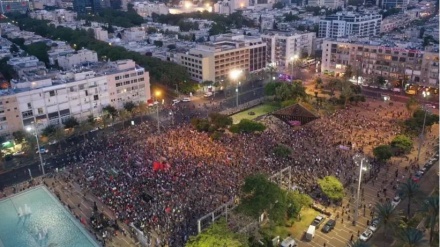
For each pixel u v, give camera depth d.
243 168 132.88
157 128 180.50
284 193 104.19
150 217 110.19
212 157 142.88
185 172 131.75
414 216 105.75
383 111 197.62
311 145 154.00
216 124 169.50
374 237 101.75
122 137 172.25
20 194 126.69
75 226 108.94
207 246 85.75
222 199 115.00
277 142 155.88
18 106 173.88
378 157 136.75
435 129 175.12
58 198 123.88
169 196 118.50
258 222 102.69
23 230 108.06
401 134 158.50
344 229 105.69
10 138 173.38
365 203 116.44
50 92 182.75
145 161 142.50
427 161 141.62
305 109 177.12
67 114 190.75
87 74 197.75
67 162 150.88
